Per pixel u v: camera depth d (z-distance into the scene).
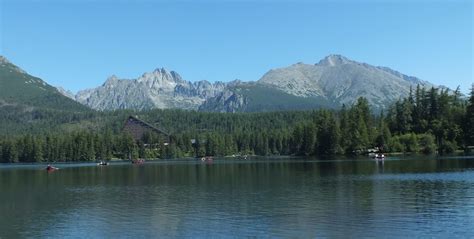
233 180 102.69
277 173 120.25
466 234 43.75
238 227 49.09
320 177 102.75
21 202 73.56
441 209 56.19
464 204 59.41
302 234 45.34
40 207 67.31
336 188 79.81
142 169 173.38
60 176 138.88
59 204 70.12
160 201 69.94
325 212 55.94
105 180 116.50
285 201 65.62
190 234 46.72
